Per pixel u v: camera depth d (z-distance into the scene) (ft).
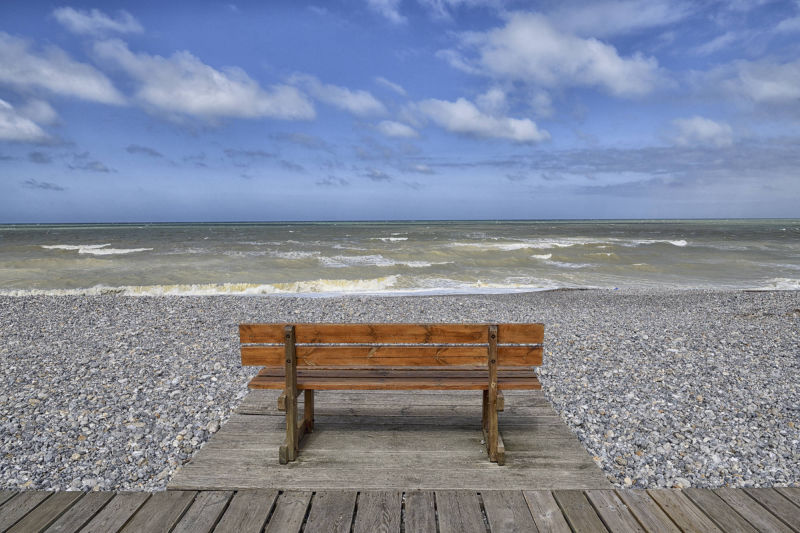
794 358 26.48
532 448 13.94
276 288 65.16
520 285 69.67
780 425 17.07
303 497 11.45
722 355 27.07
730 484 12.94
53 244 151.94
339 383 13.17
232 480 12.14
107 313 41.29
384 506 11.14
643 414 17.99
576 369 24.12
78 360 26.05
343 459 13.23
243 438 14.53
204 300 49.24
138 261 94.89
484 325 13.15
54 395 20.31
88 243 159.33
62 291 61.62
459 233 251.60
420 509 11.04
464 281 73.05
